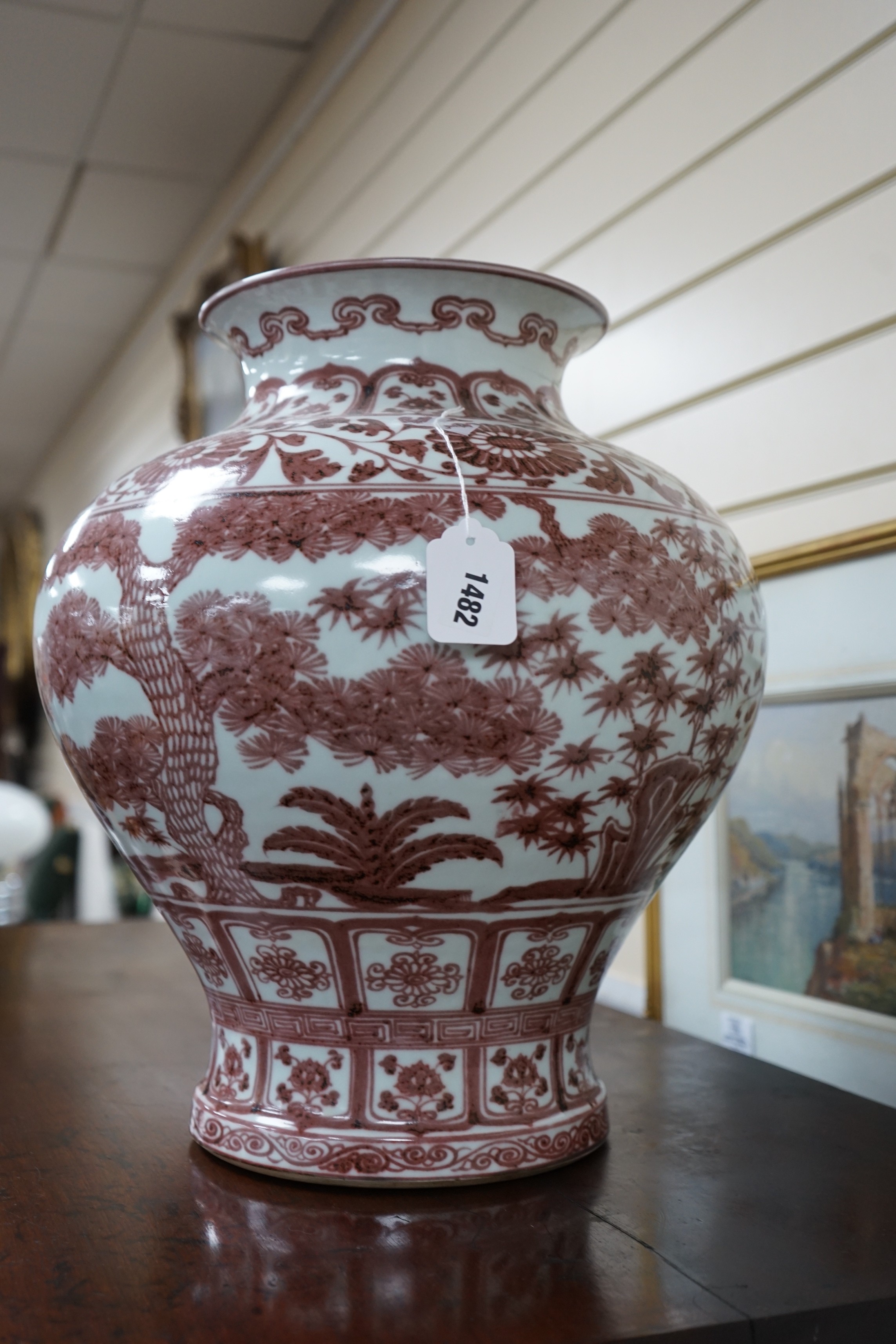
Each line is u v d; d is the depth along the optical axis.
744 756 1.19
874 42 1.04
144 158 2.75
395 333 0.69
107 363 4.35
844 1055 1.05
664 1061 0.97
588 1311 0.51
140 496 0.65
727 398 1.24
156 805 0.63
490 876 0.61
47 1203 0.63
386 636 0.57
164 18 2.17
